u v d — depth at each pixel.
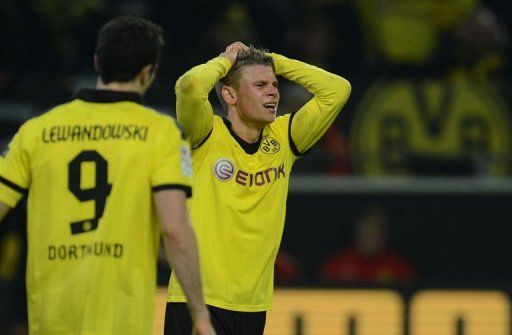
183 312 19.53
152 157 15.67
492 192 32.38
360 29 36.88
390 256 31.94
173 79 33.91
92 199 15.71
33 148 16.02
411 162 32.47
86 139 15.87
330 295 29.72
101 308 15.57
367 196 32.12
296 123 20.22
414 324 29.78
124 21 16.00
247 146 19.75
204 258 19.31
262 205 19.62
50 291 15.80
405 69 36.66
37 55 34.00
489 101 33.00
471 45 36.44
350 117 32.59
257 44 35.44
